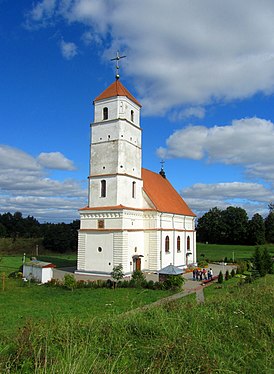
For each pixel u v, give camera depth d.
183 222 61.97
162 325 13.22
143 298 31.19
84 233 48.75
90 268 47.62
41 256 91.50
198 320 14.22
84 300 30.17
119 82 52.41
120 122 49.34
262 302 17.91
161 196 59.22
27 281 41.88
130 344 11.50
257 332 13.38
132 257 47.62
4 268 60.62
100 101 51.41
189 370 9.74
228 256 87.06
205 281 43.47
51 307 26.78
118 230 46.03
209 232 142.88
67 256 91.62
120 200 47.94
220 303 17.95
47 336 11.84
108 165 49.38
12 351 11.21
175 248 56.75
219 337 12.77
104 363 9.99
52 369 9.34
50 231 107.50
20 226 140.75
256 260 47.03
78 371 9.21
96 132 51.03
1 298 31.55
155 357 10.51
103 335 12.51
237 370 10.41
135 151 52.34
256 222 133.12
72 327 12.81
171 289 35.88
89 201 50.03
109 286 37.94
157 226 51.19
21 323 20.66
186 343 11.08
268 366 10.77
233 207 139.75
